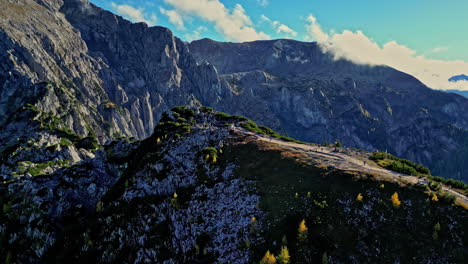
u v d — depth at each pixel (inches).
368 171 2733.8
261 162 3233.3
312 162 3046.3
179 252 2394.2
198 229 2529.5
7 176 4478.3
